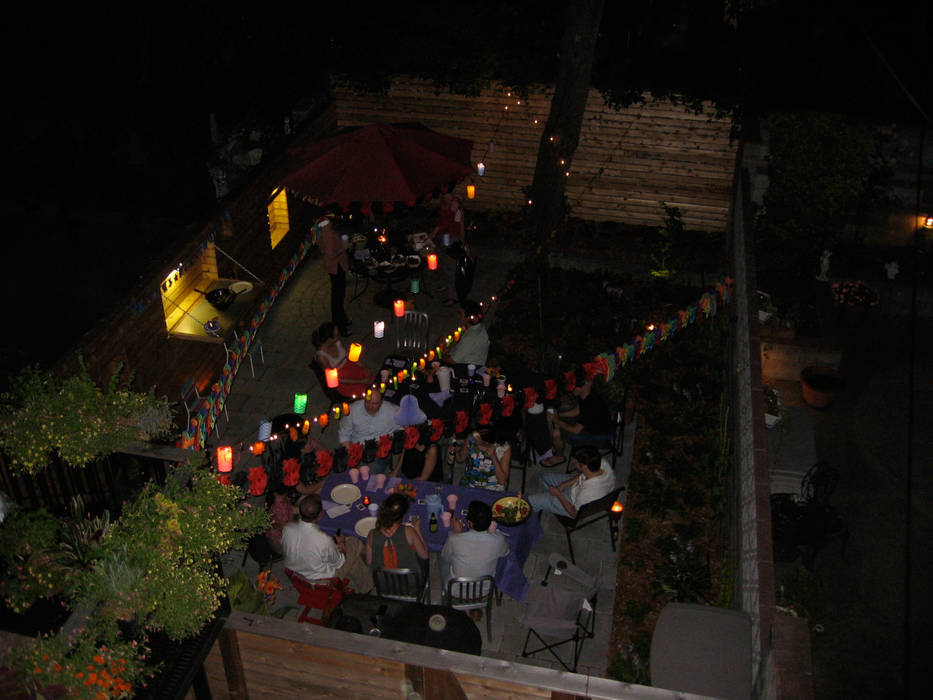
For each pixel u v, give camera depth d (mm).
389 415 9898
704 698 4879
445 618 7574
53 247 17828
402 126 13305
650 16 15648
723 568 9289
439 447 9805
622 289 14383
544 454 10547
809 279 13859
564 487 9516
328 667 5688
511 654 8633
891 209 13828
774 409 11492
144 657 4992
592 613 8359
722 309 12922
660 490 10594
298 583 8453
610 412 10789
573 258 15078
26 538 5035
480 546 8164
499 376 10797
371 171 12367
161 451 5605
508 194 16391
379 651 5309
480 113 15867
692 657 6605
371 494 9094
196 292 12141
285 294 14336
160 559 4934
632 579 9523
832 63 14414
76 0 14953
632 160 15578
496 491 9156
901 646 8820
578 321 13586
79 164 17078
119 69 15758
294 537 8250
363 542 8648
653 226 15953
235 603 7773
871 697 8352
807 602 9164
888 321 13414
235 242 12961
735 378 10820
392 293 13906
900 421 12164
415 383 10703
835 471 10242
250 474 8398
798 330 12992
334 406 10797
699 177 15438
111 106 16203
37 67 15633
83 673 4555
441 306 14008
